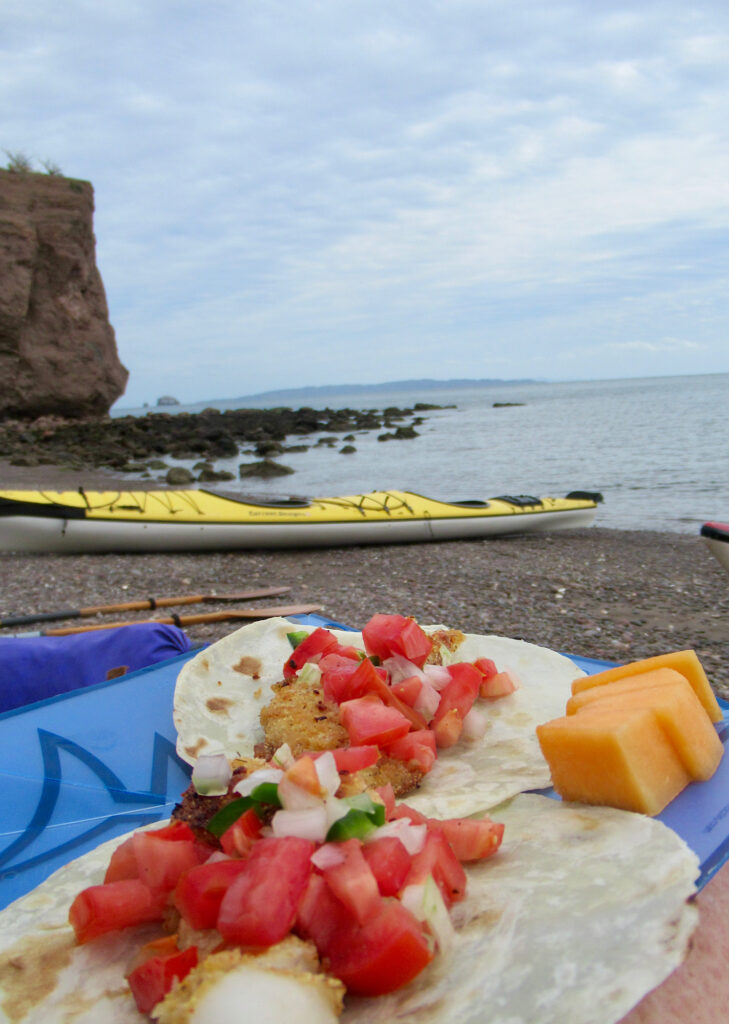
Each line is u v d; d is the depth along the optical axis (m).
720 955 1.46
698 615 6.55
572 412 57.34
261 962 1.14
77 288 45.38
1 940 1.42
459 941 1.28
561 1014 1.08
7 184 42.41
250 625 2.89
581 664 3.11
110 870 1.51
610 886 1.32
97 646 3.38
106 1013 1.25
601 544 10.52
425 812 1.79
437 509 10.77
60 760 2.45
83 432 39.75
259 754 2.19
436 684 2.42
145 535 9.59
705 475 19.52
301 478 24.44
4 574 8.20
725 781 1.81
